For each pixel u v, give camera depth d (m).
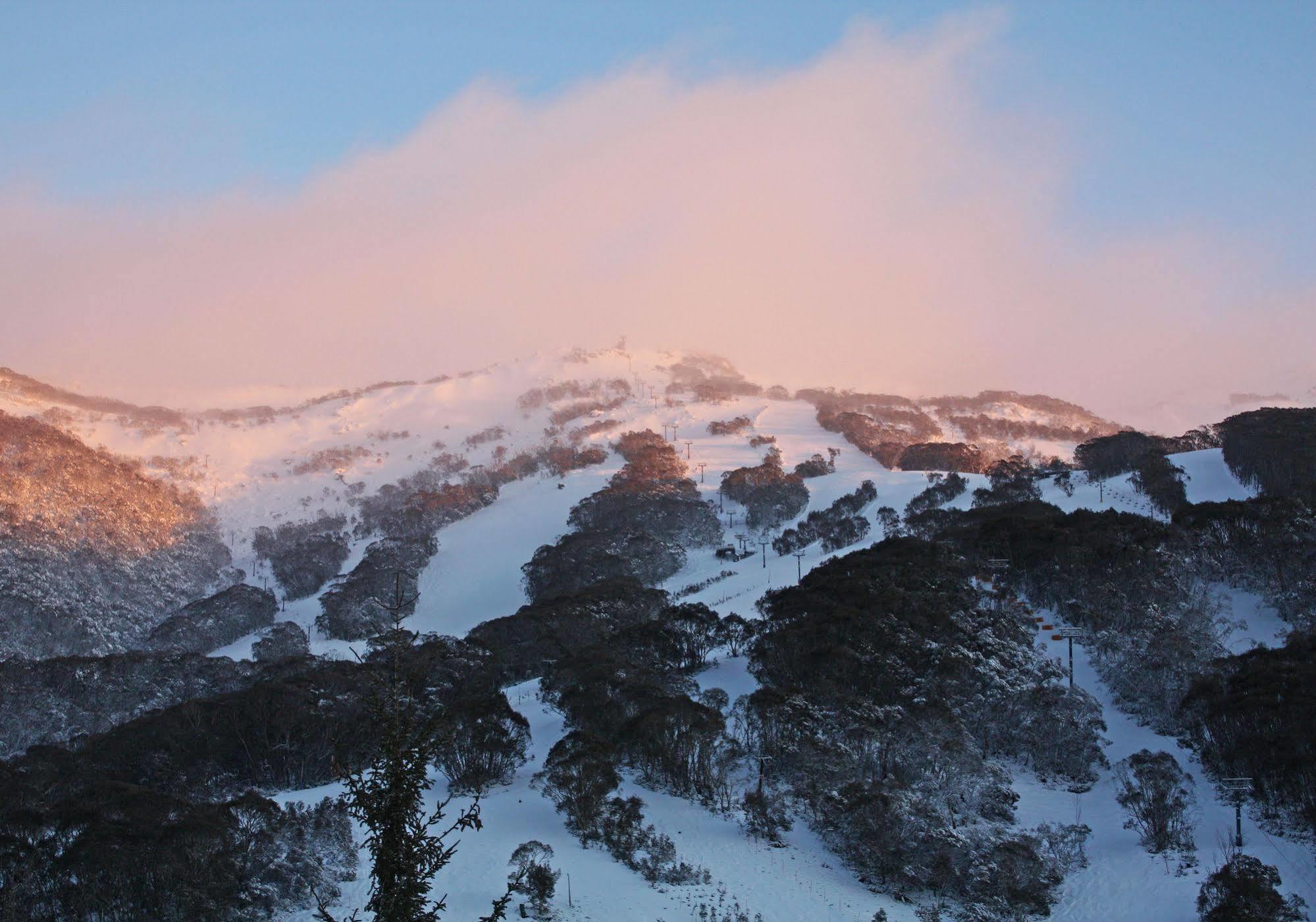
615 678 97.06
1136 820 76.06
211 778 90.88
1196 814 75.44
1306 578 108.19
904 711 89.56
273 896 62.31
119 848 62.75
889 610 105.62
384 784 28.00
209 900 60.38
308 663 133.50
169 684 138.75
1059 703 90.25
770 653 103.62
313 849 68.44
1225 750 80.50
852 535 185.50
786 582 159.12
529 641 130.88
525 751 90.00
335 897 63.78
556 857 68.88
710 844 72.94
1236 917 59.12
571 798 74.75
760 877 68.19
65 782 81.81
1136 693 94.25
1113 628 103.06
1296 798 72.56
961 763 81.44
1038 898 67.25
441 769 88.25
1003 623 106.38
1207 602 109.62
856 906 65.19
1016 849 69.56
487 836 72.50
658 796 81.31
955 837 70.81
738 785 83.25
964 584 117.56
